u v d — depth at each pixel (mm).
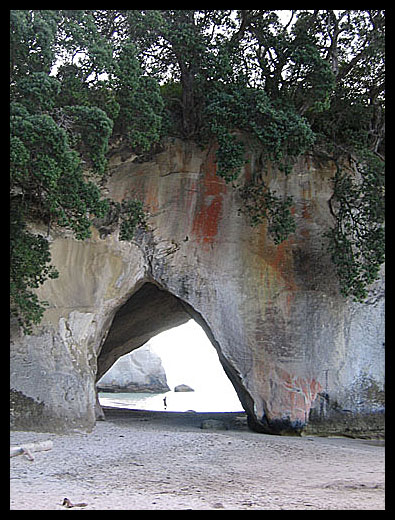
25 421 17859
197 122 21203
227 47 19359
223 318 21141
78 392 18703
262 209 21391
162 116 19906
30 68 15828
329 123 21484
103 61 16578
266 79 20000
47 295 19438
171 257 21312
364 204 20438
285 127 18125
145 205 21391
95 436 17531
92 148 16312
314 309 21203
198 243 21562
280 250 21641
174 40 18406
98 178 20797
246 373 20719
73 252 20234
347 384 20672
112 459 14172
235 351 20906
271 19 19641
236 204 21734
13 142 13641
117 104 17172
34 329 18906
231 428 21609
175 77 20641
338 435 20141
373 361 21047
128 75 17172
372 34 20188
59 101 16734
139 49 18625
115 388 60375
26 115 14336
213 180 21781
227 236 21656
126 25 18953
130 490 10898
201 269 21375
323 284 21422
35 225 19266
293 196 21969
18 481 11664
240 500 10094
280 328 20984
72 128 16172
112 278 20578
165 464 13727
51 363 18719
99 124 15914
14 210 17281
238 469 13383
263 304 21188
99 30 18656
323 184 22125
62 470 12836
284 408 20188
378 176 19875
